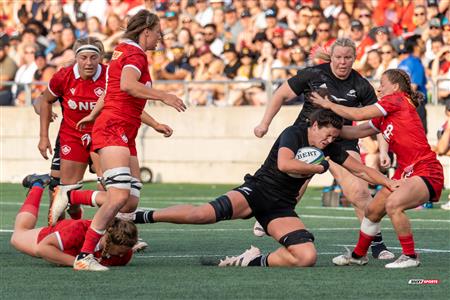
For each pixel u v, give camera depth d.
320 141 20.78
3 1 60.84
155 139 48.84
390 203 21.03
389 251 23.86
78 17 53.81
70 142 24.70
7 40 57.34
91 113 22.89
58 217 21.25
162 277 19.66
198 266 21.36
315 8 47.69
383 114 21.48
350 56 23.53
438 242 26.17
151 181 48.69
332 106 20.98
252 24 49.78
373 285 18.67
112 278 19.55
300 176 21.03
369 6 48.28
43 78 51.59
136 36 21.12
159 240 26.83
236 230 29.31
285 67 44.88
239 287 18.45
